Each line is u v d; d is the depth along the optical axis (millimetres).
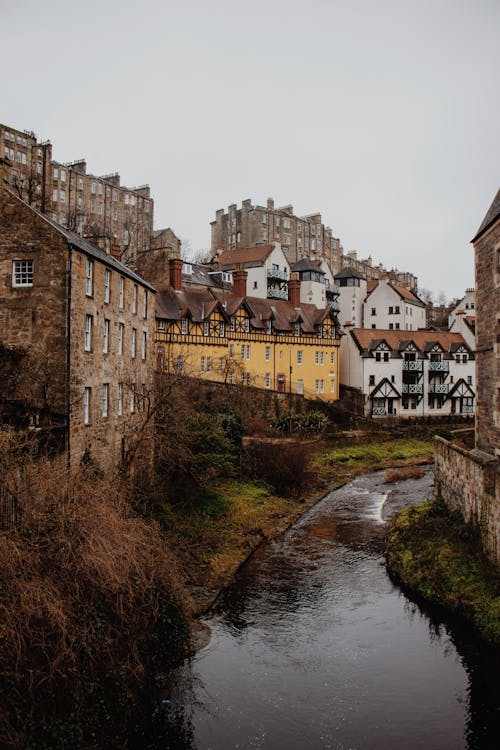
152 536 17109
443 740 13969
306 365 59375
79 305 23203
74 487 15914
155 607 15719
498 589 19062
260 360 54938
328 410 54594
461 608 19141
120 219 87000
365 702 15383
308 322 60688
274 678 16438
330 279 79625
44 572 13562
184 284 57750
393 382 61656
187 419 32688
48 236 22344
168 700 15414
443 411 64125
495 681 16125
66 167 78938
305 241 103438
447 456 27000
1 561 12766
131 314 30016
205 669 16812
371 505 34594
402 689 15898
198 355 48906
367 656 17500
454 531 23812
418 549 23938
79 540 14359
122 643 14391
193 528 27312
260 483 36438
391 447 51906
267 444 40688
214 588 22156
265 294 66750
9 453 16750
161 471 31672
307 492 37469
